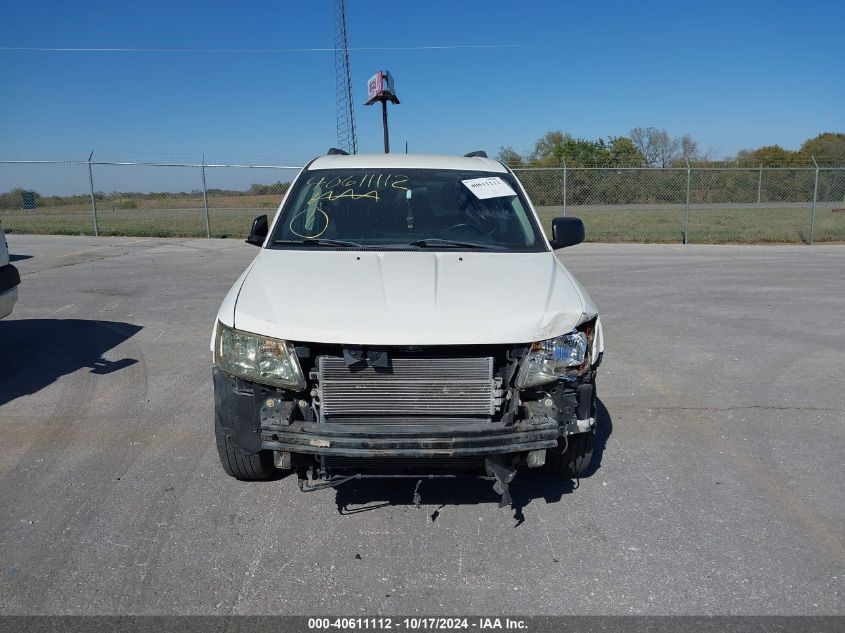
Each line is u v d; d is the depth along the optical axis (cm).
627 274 1246
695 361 682
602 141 4444
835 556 338
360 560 331
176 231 1973
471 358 328
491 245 441
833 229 2144
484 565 329
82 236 1872
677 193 2195
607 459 452
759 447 475
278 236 446
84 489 397
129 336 747
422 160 528
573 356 344
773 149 5150
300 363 331
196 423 500
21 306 901
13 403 538
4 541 341
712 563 331
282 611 292
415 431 313
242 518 367
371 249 425
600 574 322
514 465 332
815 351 721
